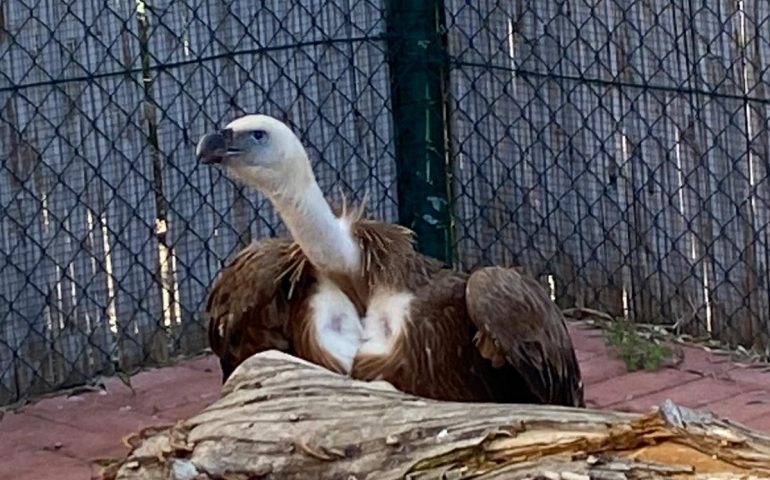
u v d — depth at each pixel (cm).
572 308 472
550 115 467
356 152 473
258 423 283
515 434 274
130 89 448
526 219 475
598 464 266
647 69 452
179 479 282
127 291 452
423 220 477
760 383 426
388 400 283
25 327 443
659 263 458
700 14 443
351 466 277
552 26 463
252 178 360
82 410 430
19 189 439
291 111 464
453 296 362
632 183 459
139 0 447
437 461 274
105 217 448
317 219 360
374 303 362
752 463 265
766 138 438
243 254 372
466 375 363
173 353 458
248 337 371
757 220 442
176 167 454
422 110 474
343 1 467
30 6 436
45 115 440
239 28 457
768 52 434
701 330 454
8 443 412
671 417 269
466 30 474
